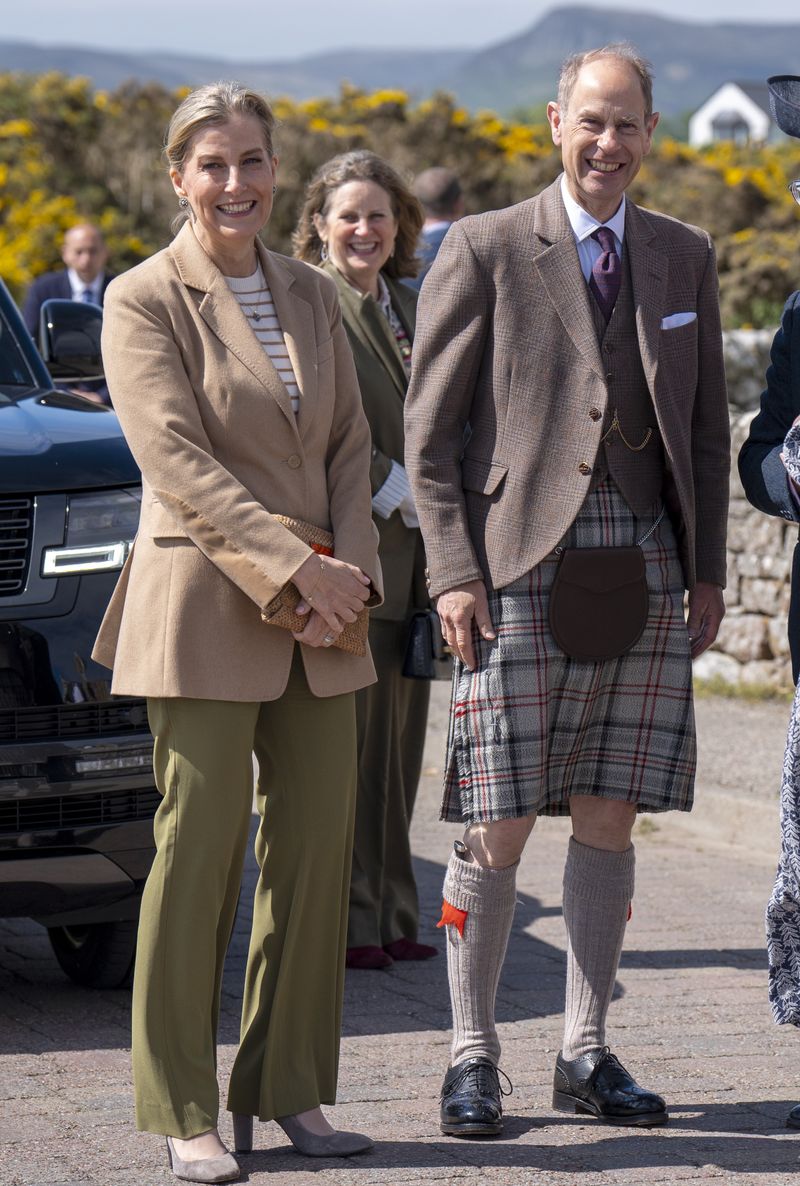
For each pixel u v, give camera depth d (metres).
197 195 5.17
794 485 5.57
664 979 7.51
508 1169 5.19
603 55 5.49
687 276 5.70
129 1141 5.38
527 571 5.51
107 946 6.93
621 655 5.59
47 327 8.66
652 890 9.20
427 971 7.67
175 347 5.17
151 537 5.21
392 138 36.59
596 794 5.71
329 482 5.44
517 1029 6.75
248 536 5.04
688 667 5.70
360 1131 5.54
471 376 5.64
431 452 5.63
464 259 5.59
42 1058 6.22
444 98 37.88
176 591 5.12
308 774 5.28
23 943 8.02
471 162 36.75
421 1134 5.53
